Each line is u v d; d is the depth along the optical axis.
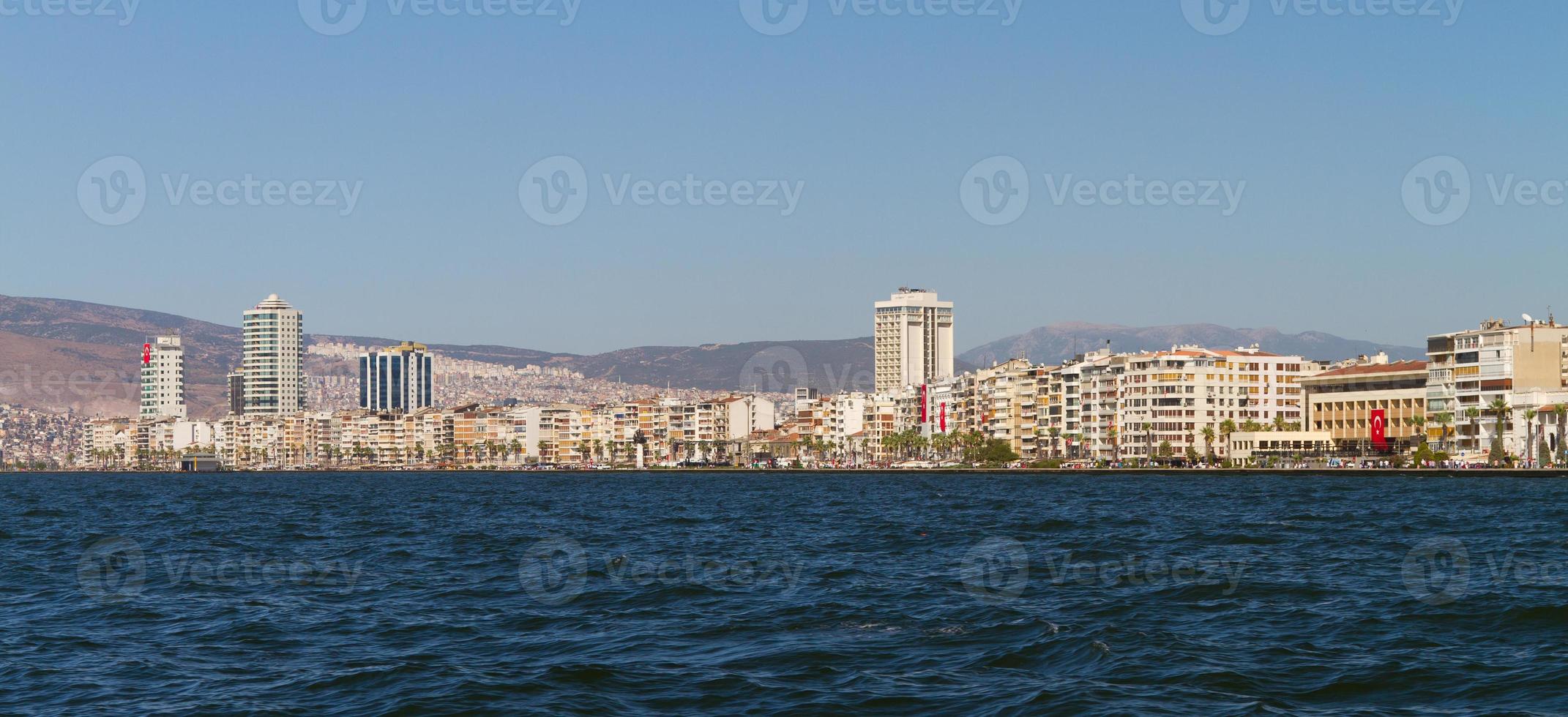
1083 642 50.16
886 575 75.44
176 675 47.03
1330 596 64.19
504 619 58.81
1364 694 42.34
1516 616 56.06
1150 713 39.62
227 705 42.41
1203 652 48.81
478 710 40.94
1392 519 128.50
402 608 62.34
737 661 48.03
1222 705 40.66
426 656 49.72
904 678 44.72
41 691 44.72
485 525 134.25
